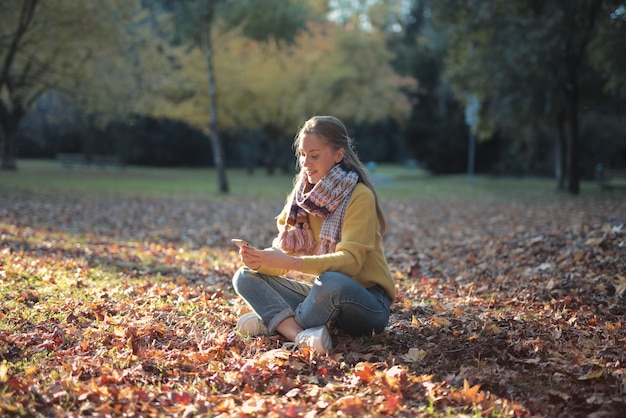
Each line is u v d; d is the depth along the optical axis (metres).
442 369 3.06
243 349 3.29
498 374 2.94
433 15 19.25
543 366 3.06
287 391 2.77
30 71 19.33
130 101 20.09
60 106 22.92
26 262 5.36
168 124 37.84
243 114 27.08
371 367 2.94
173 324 3.75
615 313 4.19
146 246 7.38
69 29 16.92
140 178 25.30
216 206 13.87
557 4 16.36
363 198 3.27
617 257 5.52
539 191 20.61
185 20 19.69
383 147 50.31
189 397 2.65
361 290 3.24
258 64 25.56
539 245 6.67
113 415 2.50
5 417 2.40
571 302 4.43
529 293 4.77
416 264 6.55
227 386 2.82
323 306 3.21
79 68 18.62
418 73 33.44
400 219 11.98
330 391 2.75
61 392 2.62
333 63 28.22
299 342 3.21
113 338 3.37
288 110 29.25
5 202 12.10
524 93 18.61
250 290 3.44
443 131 33.38
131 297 4.39
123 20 18.27
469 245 7.73
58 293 4.34
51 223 9.30
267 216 12.09
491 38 17.70
